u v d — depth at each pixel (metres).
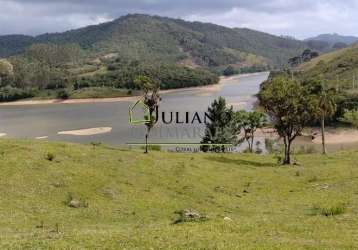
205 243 20.00
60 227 26.81
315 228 24.45
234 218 29.62
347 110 133.00
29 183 35.91
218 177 48.38
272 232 23.22
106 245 19.55
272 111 62.69
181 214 30.30
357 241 21.28
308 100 61.88
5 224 26.88
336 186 43.88
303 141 114.00
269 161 63.47
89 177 39.97
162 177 44.19
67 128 136.88
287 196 42.50
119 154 49.81
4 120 162.50
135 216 32.19
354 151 72.69
